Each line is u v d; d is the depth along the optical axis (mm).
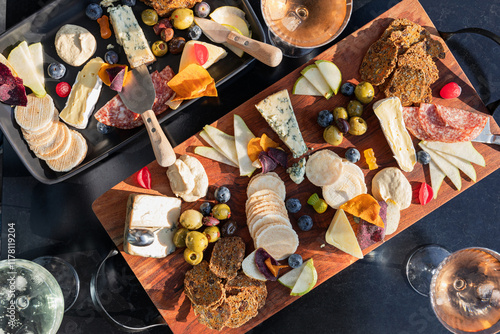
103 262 752
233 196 712
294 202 704
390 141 707
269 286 711
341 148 716
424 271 777
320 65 705
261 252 692
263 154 695
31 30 741
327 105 714
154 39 749
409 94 710
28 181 766
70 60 739
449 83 718
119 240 703
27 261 723
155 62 747
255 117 712
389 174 708
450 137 709
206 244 684
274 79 771
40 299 731
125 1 737
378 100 714
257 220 693
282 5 712
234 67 751
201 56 722
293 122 699
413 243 785
